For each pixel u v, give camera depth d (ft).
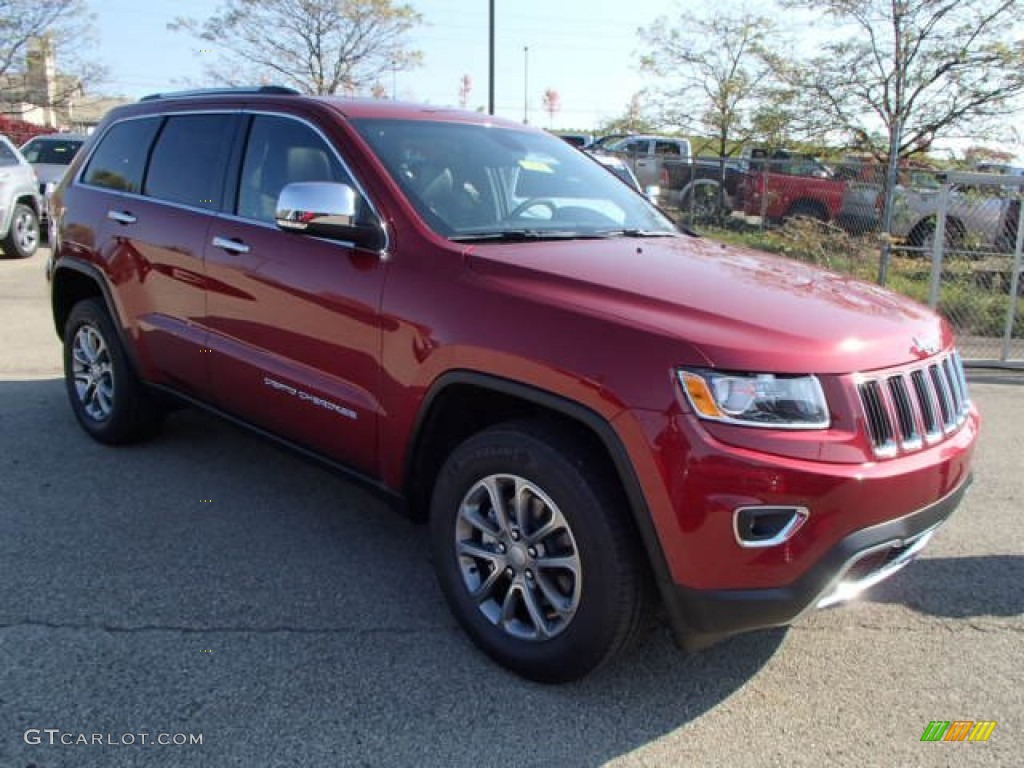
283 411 12.00
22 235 41.34
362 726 8.64
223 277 12.64
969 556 12.98
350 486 14.74
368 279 10.57
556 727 8.77
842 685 9.68
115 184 15.38
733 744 8.64
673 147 73.77
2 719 8.49
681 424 7.97
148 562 11.81
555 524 8.91
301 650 9.87
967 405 10.28
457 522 9.87
